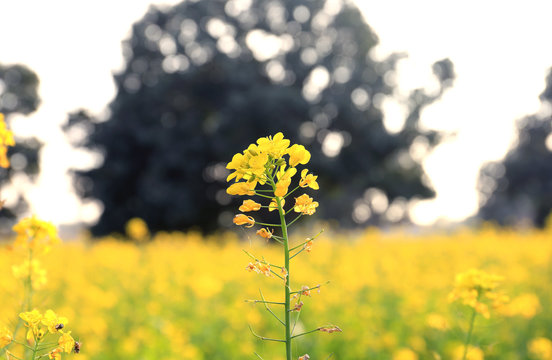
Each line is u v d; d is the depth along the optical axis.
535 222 47.12
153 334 6.35
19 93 35.91
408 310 7.44
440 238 16.75
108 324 6.95
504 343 6.03
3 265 7.01
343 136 32.97
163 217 29.61
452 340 5.73
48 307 5.98
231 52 33.22
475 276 3.52
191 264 12.03
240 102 28.83
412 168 35.00
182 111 32.22
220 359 5.76
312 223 29.48
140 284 9.90
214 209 30.70
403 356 5.26
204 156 29.44
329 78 34.06
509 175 47.88
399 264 11.83
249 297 7.93
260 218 29.50
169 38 33.06
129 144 31.19
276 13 34.53
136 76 33.19
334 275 10.27
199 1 33.31
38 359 2.48
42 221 3.33
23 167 33.91
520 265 11.52
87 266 11.54
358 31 34.62
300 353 5.62
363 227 40.81
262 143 2.18
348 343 6.01
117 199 31.55
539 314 7.26
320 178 31.33
